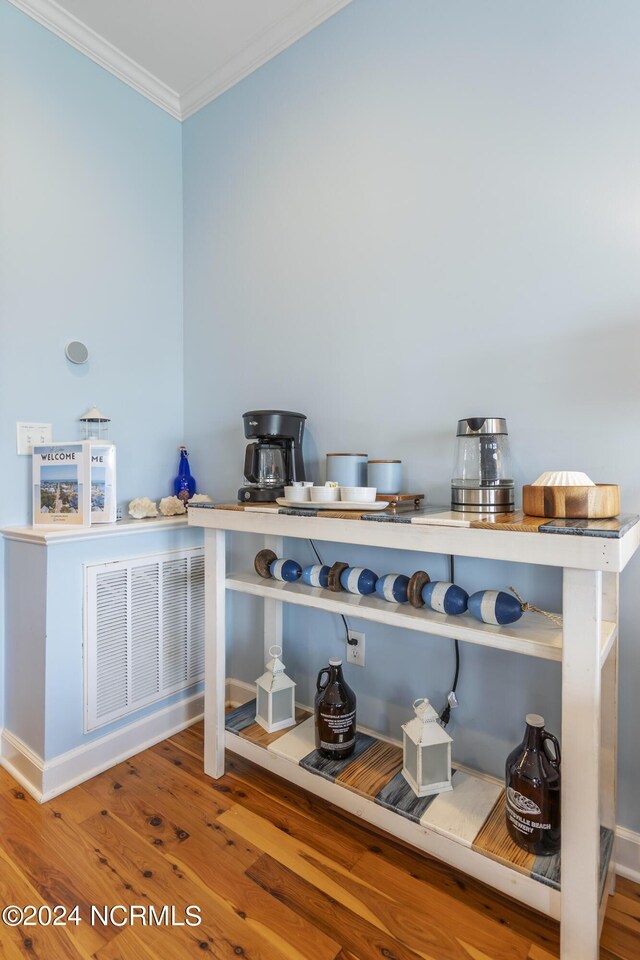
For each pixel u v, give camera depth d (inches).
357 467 63.2
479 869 45.4
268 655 78.1
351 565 70.9
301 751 61.6
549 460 54.5
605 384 51.2
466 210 59.7
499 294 57.5
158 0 72.1
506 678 58.1
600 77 51.1
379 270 67.4
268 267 80.5
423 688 64.6
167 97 90.8
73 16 75.2
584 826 40.0
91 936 44.7
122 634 72.3
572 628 39.9
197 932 45.0
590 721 39.5
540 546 40.3
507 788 46.9
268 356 80.8
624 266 50.1
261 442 70.0
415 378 64.2
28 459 73.3
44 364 74.9
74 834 56.5
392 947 43.9
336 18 71.7
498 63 57.3
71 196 78.1
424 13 63.0
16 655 68.6
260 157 81.5
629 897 49.7
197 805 61.7
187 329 94.4
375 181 67.7
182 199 94.7
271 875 51.1
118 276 84.7
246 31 77.7
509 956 43.2
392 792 53.3
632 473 50.0
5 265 70.4
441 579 62.7
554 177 53.8
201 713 84.7
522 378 56.1
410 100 64.2
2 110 69.9
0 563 70.5
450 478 61.4
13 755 68.4
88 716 67.9
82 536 66.9
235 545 87.7
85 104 79.9
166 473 92.5
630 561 50.6
